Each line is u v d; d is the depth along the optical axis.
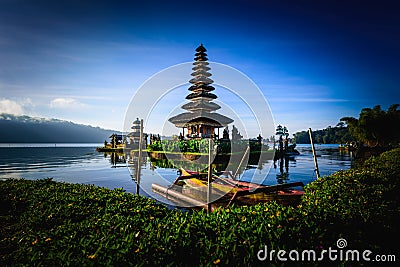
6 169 22.16
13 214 4.98
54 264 2.54
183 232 3.24
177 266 2.48
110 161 30.36
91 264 2.44
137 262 2.46
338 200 4.94
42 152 50.31
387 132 46.84
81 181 16.05
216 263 2.46
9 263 2.91
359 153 45.22
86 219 4.28
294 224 3.37
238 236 3.03
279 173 20.73
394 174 7.79
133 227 3.59
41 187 6.74
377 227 3.57
